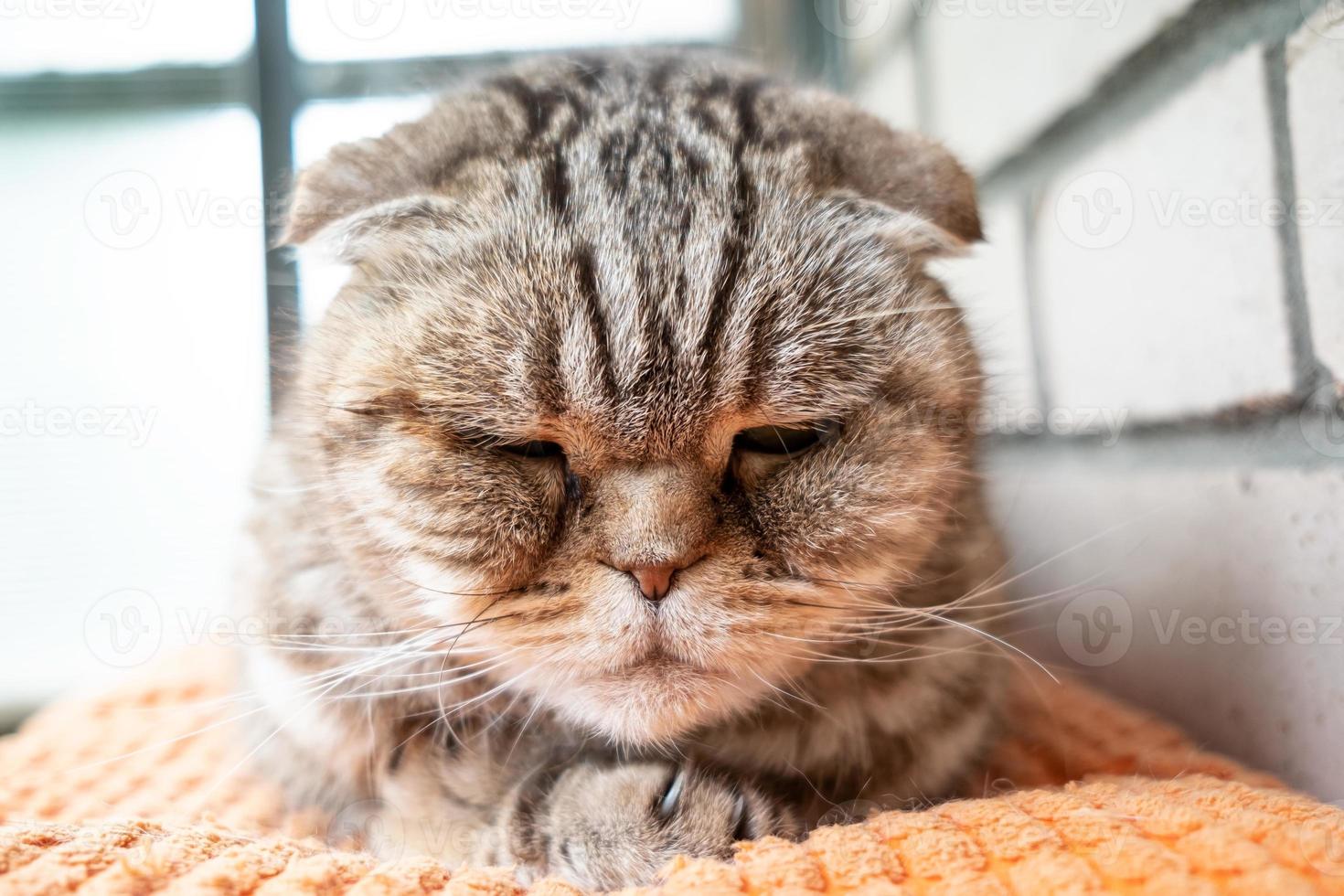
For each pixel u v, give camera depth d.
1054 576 0.29
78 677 0.35
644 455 0.19
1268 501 0.21
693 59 0.27
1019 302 0.30
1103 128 0.26
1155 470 0.25
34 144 0.33
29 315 0.33
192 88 0.31
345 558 0.21
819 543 0.19
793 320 0.19
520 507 0.19
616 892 0.15
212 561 0.33
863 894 0.14
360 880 0.15
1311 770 0.20
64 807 0.21
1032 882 0.14
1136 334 0.25
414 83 0.28
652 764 0.19
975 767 0.22
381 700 0.21
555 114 0.21
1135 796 0.17
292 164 0.26
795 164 0.20
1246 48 0.21
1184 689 0.24
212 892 0.14
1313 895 0.13
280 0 0.30
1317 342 0.20
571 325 0.18
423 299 0.19
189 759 0.24
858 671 0.21
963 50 0.32
